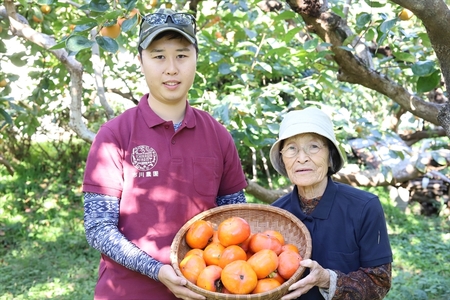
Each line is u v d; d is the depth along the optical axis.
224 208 1.91
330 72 3.48
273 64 3.70
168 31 1.82
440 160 3.74
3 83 3.87
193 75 1.92
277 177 7.81
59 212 6.76
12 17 3.02
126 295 1.85
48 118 8.14
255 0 3.16
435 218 6.70
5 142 8.00
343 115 3.19
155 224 1.86
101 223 1.81
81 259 5.43
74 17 4.23
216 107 2.90
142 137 1.90
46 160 8.29
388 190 7.60
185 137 1.95
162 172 1.88
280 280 1.71
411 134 5.96
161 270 1.67
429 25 1.88
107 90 4.87
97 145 1.88
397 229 6.28
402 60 2.80
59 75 4.18
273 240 1.78
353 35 2.41
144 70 1.91
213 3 4.28
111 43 2.13
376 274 1.82
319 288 1.75
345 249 1.87
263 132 3.15
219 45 3.69
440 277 4.83
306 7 2.36
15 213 6.64
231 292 1.61
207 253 1.74
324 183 1.97
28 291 4.62
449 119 2.13
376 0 2.58
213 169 1.98
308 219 1.93
